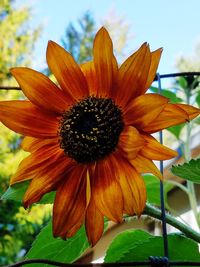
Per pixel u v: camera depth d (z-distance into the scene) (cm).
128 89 19
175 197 51
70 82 19
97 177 19
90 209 18
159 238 22
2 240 142
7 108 19
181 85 31
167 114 18
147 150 18
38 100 19
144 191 18
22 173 19
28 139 20
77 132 19
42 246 23
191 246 22
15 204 138
